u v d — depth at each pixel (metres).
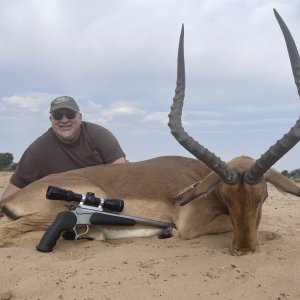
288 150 1.40
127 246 1.57
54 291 1.19
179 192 1.81
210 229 1.74
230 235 1.74
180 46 1.55
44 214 1.75
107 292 1.18
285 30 1.45
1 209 1.85
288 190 1.59
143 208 1.81
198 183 1.72
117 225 1.72
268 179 1.58
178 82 1.57
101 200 1.70
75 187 1.80
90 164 2.24
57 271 1.33
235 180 1.45
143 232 1.78
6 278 1.28
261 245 1.56
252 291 1.16
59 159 2.22
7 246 1.67
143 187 1.83
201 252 1.48
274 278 1.23
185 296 1.14
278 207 3.04
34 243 1.68
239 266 1.33
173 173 1.88
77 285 1.22
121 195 1.82
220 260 1.38
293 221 2.40
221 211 1.71
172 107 1.56
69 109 2.13
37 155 2.21
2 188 4.21
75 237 1.69
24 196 1.80
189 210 1.74
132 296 1.15
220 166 1.45
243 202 1.44
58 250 1.60
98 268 1.34
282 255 1.43
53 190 1.64
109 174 1.89
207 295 1.14
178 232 1.75
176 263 1.37
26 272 1.31
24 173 2.20
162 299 1.13
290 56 1.46
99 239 1.75
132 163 1.95
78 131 2.20
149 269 1.32
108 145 2.24
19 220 1.74
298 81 1.45
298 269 1.29
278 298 1.12
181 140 1.51
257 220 1.48
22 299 1.16
